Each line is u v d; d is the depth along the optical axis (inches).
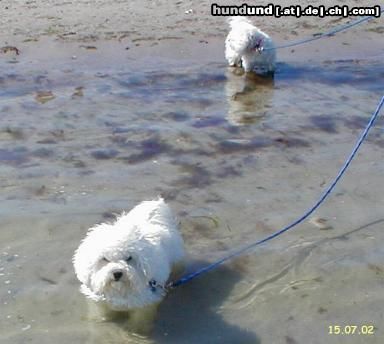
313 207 121.3
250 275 104.7
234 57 185.3
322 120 156.4
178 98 166.2
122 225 91.7
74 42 199.0
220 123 153.3
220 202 122.3
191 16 221.8
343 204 122.7
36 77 175.3
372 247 111.4
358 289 102.9
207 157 138.1
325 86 177.3
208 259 107.4
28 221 114.8
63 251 108.0
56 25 210.4
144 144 142.6
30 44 196.4
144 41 202.5
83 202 121.0
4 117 152.2
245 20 194.1
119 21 215.9
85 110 157.3
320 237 113.5
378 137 148.6
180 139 145.2
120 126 150.2
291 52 201.6
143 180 128.9
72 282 101.6
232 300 100.1
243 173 132.5
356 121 156.4
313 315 98.2
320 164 136.6
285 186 128.3
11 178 128.1
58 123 150.7
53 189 125.0
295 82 179.6
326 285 103.4
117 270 85.7
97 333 92.9
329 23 223.5
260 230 114.9
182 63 189.2
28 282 101.6
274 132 149.9
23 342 90.8
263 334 94.3
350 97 170.4
